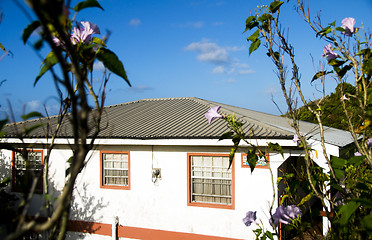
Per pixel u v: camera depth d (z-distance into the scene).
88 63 1.44
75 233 11.09
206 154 9.76
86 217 11.01
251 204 9.16
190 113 12.93
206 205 9.68
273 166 8.91
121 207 10.66
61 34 1.08
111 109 15.56
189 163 9.98
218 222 9.51
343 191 2.17
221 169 9.66
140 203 10.46
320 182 2.64
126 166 10.80
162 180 10.25
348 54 2.36
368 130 2.42
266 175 9.02
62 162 11.20
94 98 1.46
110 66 1.43
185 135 9.60
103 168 11.03
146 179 10.45
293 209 2.61
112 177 10.96
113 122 12.46
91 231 10.89
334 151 8.13
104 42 1.44
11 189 11.55
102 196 10.91
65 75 1.11
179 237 9.91
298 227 2.58
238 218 9.28
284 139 8.50
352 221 2.11
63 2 1.06
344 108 2.35
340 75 2.45
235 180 9.38
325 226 7.30
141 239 10.34
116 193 10.76
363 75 2.22
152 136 9.94
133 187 10.59
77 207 11.14
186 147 10.02
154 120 12.29
